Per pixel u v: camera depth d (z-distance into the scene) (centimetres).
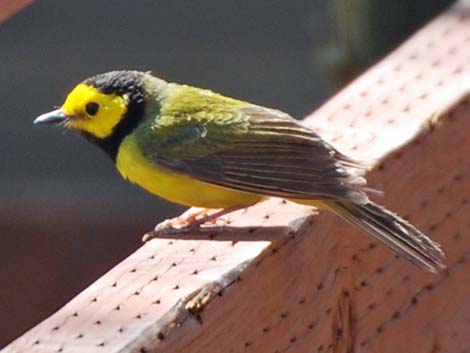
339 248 755
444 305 827
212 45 1983
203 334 639
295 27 1992
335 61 1155
